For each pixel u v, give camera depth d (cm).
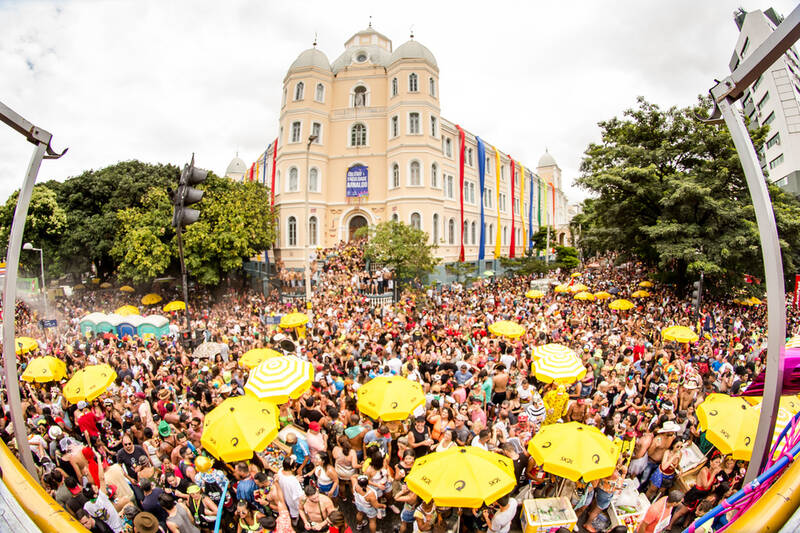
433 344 1384
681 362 1194
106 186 3309
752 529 300
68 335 1972
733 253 2386
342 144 3903
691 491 684
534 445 677
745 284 2641
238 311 2594
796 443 361
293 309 2278
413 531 679
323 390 1017
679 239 2520
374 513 686
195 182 1012
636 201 2869
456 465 593
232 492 738
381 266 3089
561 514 648
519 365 1246
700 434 883
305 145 3694
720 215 2419
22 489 349
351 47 4381
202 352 1390
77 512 594
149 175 3434
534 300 2805
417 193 3644
